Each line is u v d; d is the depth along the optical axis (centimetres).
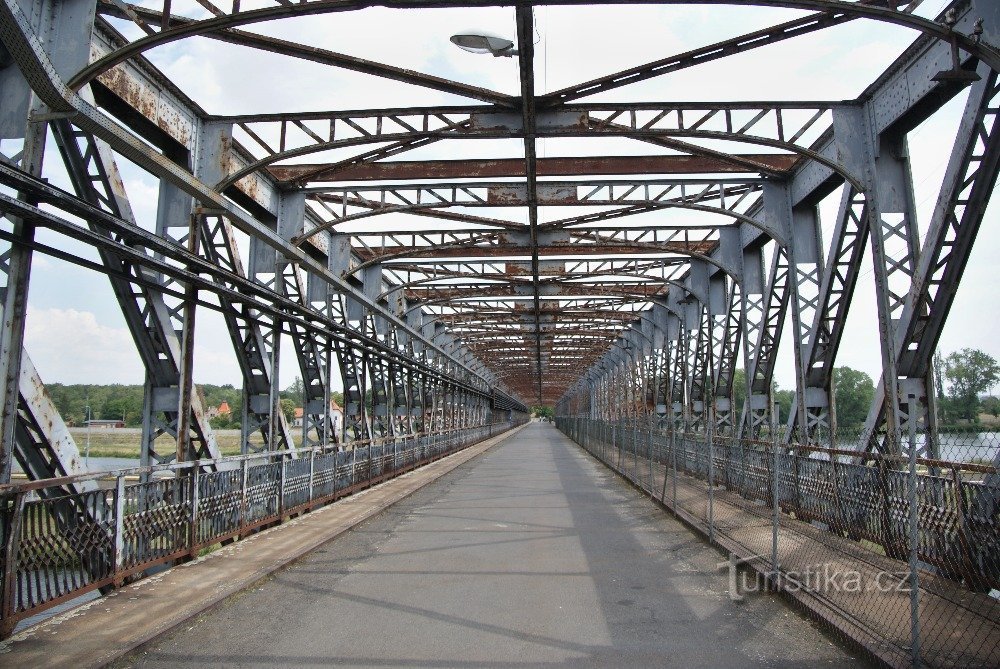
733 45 921
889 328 1077
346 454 1486
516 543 953
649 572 766
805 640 524
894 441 1043
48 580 555
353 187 1420
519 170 1396
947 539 636
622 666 470
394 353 2312
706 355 2334
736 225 1888
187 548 784
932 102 998
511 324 3709
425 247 1812
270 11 708
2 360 640
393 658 487
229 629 559
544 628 558
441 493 1630
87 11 731
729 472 1415
